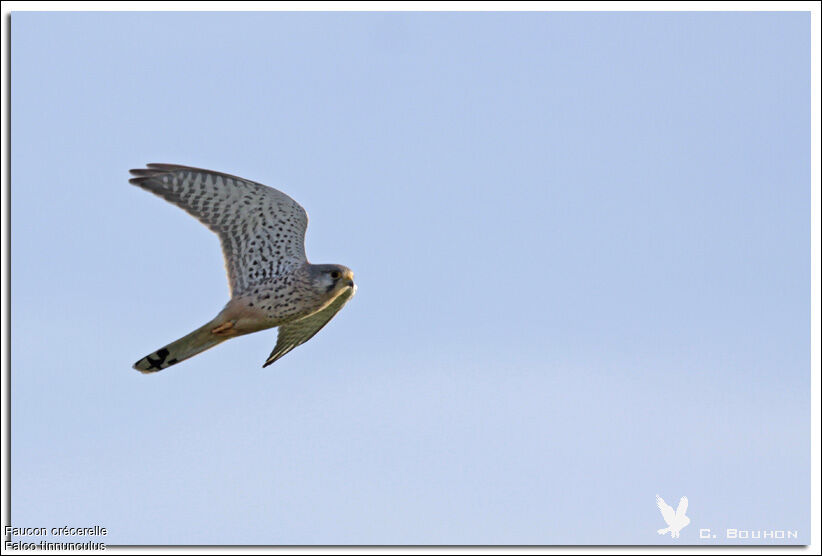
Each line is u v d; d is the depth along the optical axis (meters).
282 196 19.20
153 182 19.27
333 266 19.28
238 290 19.28
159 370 19.48
